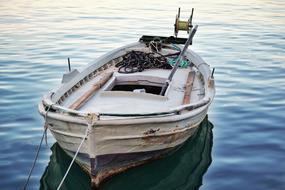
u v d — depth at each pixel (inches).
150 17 1036.5
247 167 301.4
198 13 1108.5
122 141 254.8
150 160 286.8
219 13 1114.7
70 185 277.6
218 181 283.3
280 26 927.7
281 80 516.7
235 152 324.8
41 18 1008.9
